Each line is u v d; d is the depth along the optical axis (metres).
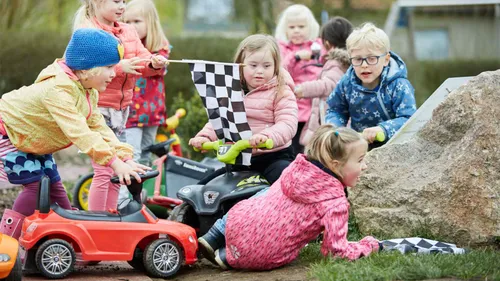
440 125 5.84
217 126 5.70
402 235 5.64
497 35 19.00
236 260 5.11
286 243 5.01
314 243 5.76
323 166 4.96
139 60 5.94
